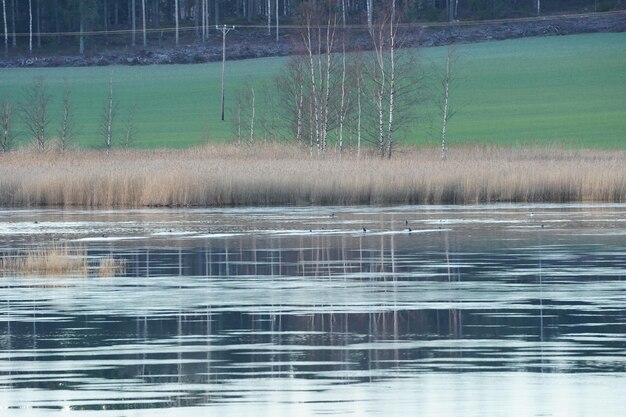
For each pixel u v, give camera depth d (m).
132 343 60.88
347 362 55.25
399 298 78.00
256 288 84.38
